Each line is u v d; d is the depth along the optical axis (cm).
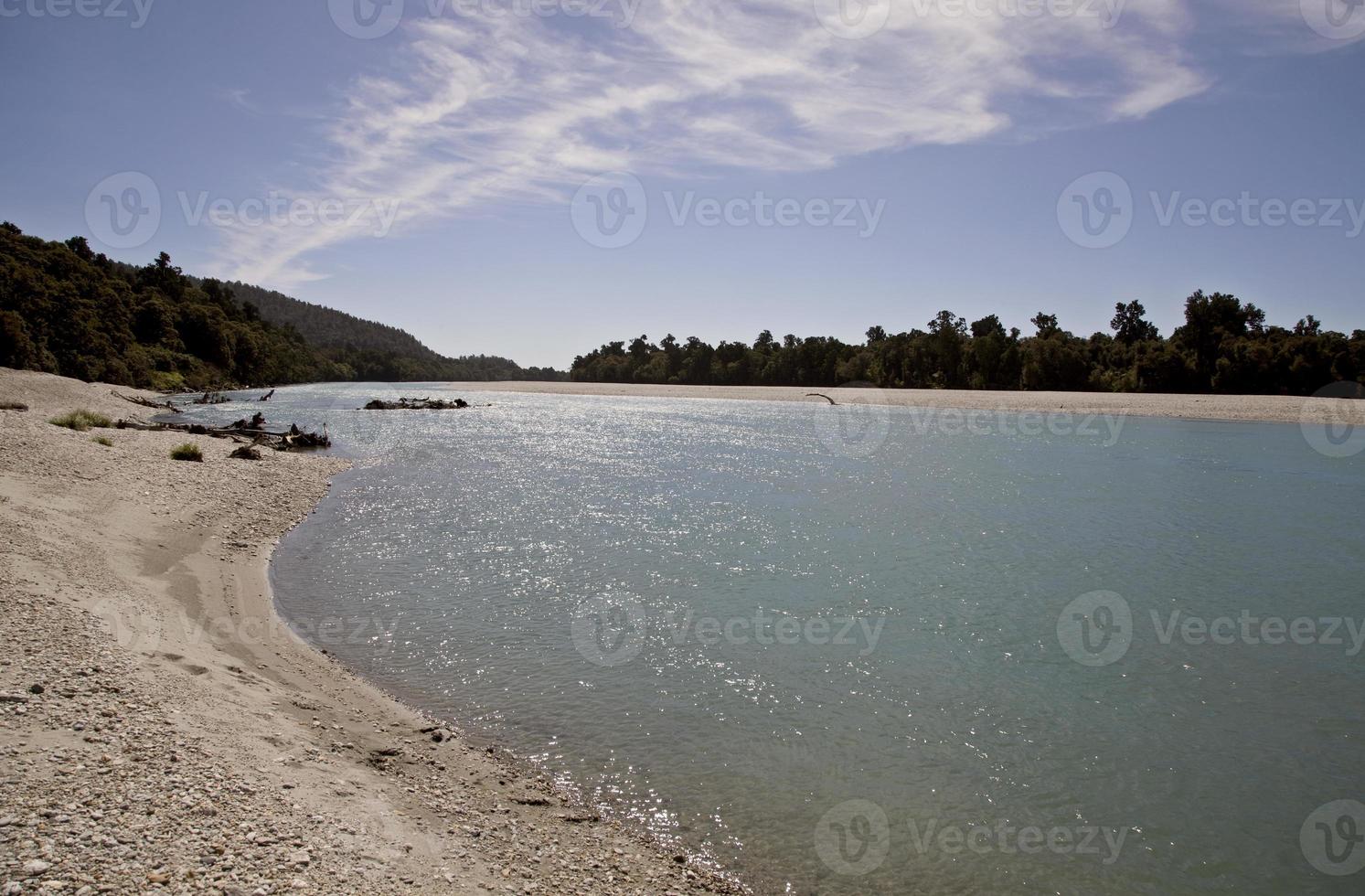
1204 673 1072
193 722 704
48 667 742
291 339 17962
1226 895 632
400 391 11381
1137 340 9300
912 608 1337
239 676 896
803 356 12231
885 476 2888
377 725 852
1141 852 684
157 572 1271
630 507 2248
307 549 1662
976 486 2638
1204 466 3045
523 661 1078
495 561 1608
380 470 2972
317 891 484
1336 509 2209
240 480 2264
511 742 846
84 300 7369
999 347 8988
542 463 3281
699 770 802
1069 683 1034
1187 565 1622
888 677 1051
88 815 509
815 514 2164
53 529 1258
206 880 467
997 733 896
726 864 645
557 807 718
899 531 1945
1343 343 6341
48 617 873
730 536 1881
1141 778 807
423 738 837
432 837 618
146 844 491
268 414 5669
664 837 681
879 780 795
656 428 5119
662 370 14825
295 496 2233
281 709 831
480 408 7469
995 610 1328
